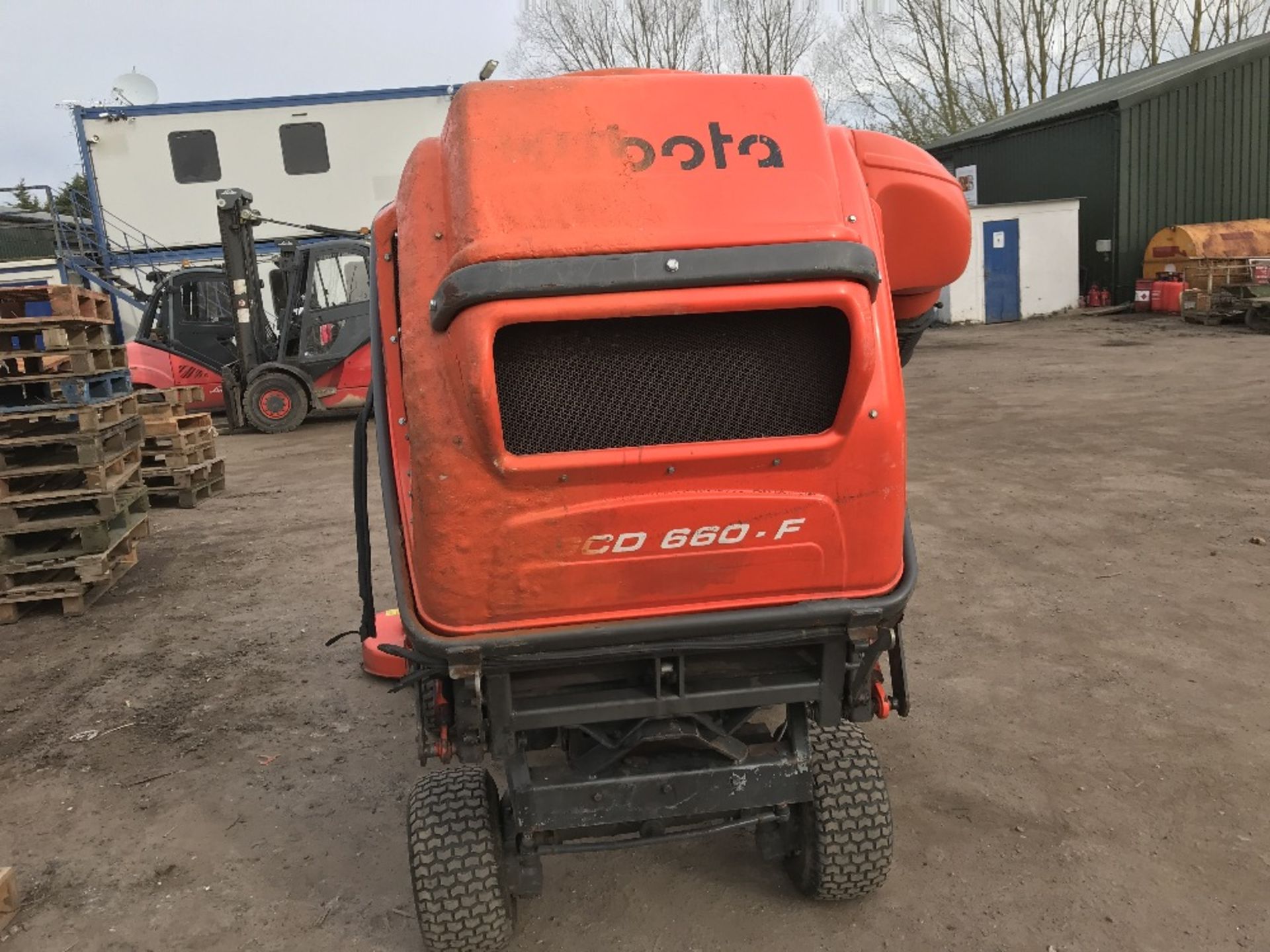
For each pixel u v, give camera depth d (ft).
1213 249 61.87
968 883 10.11
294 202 61.82
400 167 62.28
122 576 21.86
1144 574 18.48
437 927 8.75
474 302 6.90
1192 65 77.00
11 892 10.25
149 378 45.65
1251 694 13.73
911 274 8.80
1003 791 11.76
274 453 37.91
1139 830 10.83
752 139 7.58
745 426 7.62
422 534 7.54
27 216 84.84
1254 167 70.90
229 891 10.60
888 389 7.66
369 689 15.64
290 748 13.76
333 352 43.01
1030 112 88.69
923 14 119.14
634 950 9.42
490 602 7.65
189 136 60.23
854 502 7.79
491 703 8.18
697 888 10.30
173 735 14.29
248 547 24.07
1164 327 59.52
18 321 18.25
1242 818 10.94
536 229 7.07
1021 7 115.55
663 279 6.98
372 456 35.37
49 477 20.67
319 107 60.90
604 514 7.48
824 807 9.13
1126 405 35.27
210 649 17.52
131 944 9.80
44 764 13.56
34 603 20.35
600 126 7.47
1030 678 14.62
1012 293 69.97
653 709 8.38
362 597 9.81
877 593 8.16
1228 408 33.40
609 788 8.55
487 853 8.77
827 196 7.48
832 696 8.61
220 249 61.31
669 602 7.90
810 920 9.70
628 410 7.49
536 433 7.41
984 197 83.76
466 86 7.67
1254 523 20.97
